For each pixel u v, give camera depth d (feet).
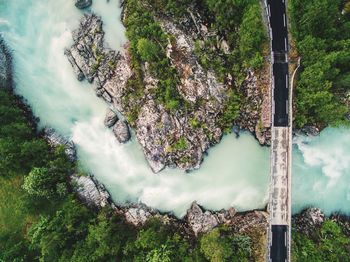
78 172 270.67
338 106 241.55
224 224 256.32
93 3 282.97
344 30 240.94
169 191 269.44
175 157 265.13
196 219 260.01
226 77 262.26
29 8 287.07
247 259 240.53
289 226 243.40
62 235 242.99
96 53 275.39
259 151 266.98
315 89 239.91
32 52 285.43
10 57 284.20
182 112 261.24
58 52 284.20
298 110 250.98
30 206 256.52
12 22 287.28
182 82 258.78
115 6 280.72
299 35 244.22
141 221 261.24
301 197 264.93
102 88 275.59
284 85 249.34
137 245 239.91
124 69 270.26
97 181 272.31
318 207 263.90
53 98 282.36
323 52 235.81
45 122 280.31
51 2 285.23
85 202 262.88
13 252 246.68
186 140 262.67
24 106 281.33
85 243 243.40
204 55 259.39
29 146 253.65
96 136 278.26
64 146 271.28
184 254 242.99
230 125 264.93
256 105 258.16
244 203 264.31
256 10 235.61
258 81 254.27
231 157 269.03
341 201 264.31
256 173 266.36
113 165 274.57
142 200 269.85
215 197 266.16
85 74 276.82
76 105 281.13
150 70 261.24
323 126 261.44
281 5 248.11
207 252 233.35
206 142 265.34
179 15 262.06
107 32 279.28
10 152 249.14
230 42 259.39
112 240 242.17
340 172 265.34
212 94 260.62
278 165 249.75
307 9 234.38
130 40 267.59
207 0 249.34
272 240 243.60
